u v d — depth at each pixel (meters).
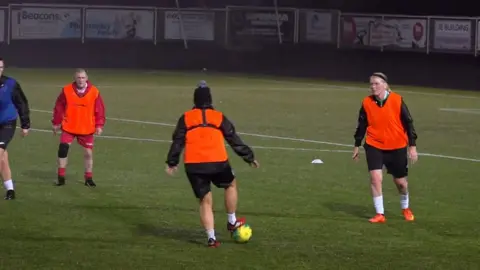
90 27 118.56
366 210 29.53
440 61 104.00
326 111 67.31
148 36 119.00
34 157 40.75
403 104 27.03
